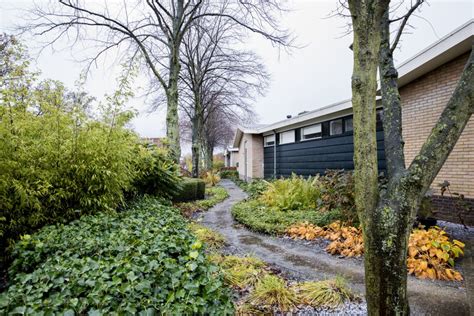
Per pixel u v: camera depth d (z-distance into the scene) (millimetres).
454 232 4590
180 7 8883
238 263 3182
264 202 7531
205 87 15516
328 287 2582
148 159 5625
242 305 2352
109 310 1622
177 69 9125
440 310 2328
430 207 4477
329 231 4746
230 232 5312
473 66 1416
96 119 3842
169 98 8969
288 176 12391
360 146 1512
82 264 2012
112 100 3908
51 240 2424
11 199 2816
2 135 2814
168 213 4469
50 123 3385
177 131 8992
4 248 2795
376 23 1471
